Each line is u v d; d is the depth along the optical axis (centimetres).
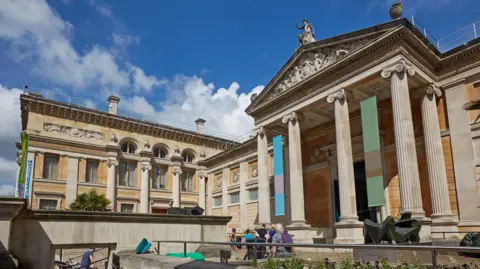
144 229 1208
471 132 2053
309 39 2719
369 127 2170
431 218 2020
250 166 4153
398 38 2028
